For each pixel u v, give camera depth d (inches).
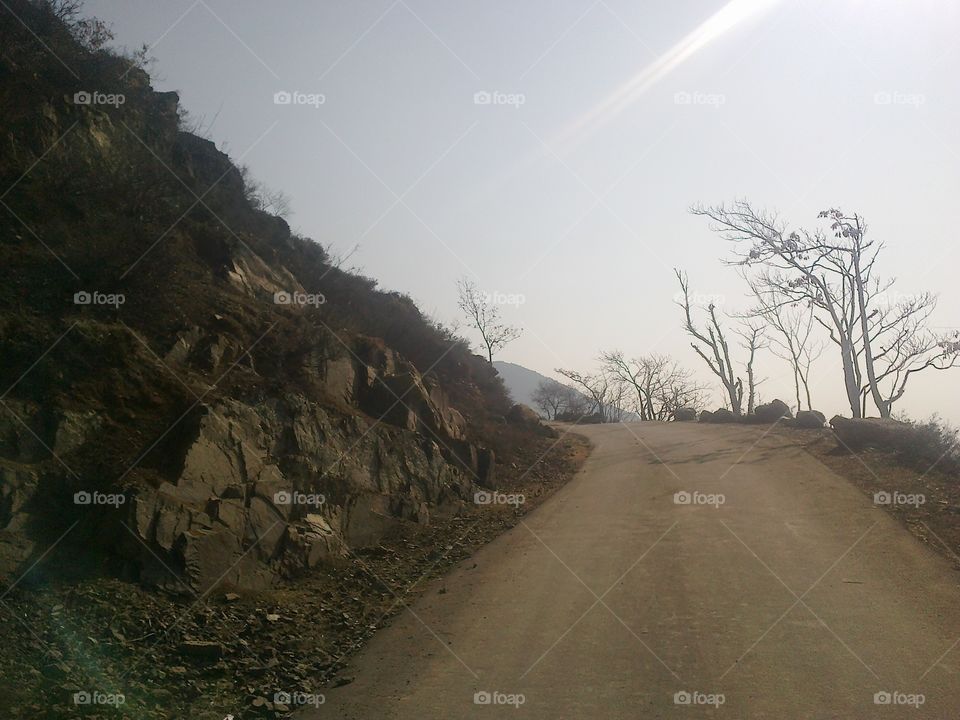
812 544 546.6
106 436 451.5
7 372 446.0
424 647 382.9
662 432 1451.8
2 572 350.9
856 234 1449.3
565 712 295.4
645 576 490.0
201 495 452.8
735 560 515.2
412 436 708.7
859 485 733.9
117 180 643.5
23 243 535.5
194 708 304.5
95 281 538.9
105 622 349.7
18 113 606.2
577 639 381.7
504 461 974.4
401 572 525.7
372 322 984.9
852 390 1518.2
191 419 487.5
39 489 397.7
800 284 1539.1
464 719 293.4
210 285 682.2
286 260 958.4
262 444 533.3
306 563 481.4
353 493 589.6
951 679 311.0
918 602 413.4
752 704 294.2
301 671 348.2
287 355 655.8
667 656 350.3
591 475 954.7
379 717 299.0
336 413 633.6
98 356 494.3
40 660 305.7
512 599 459.8
